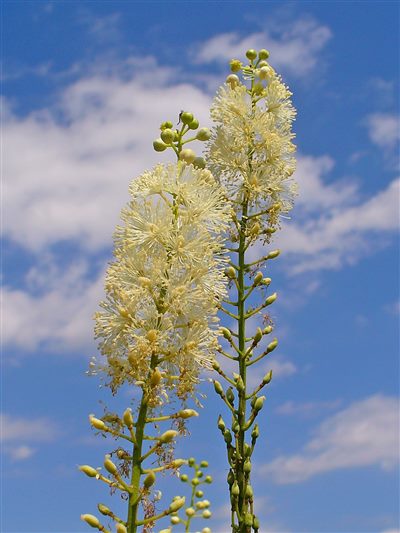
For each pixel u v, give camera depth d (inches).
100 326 7.0
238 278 9.0
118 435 6.3
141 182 7.5
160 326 6.8
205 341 7.0
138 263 7.1
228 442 8.1
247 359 8.5
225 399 8.3
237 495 7.8
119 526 5.8
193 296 7.0
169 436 6.3
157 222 7.2
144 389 6.5
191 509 6.6
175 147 7.9
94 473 6.2
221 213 7.5
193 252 7.2
